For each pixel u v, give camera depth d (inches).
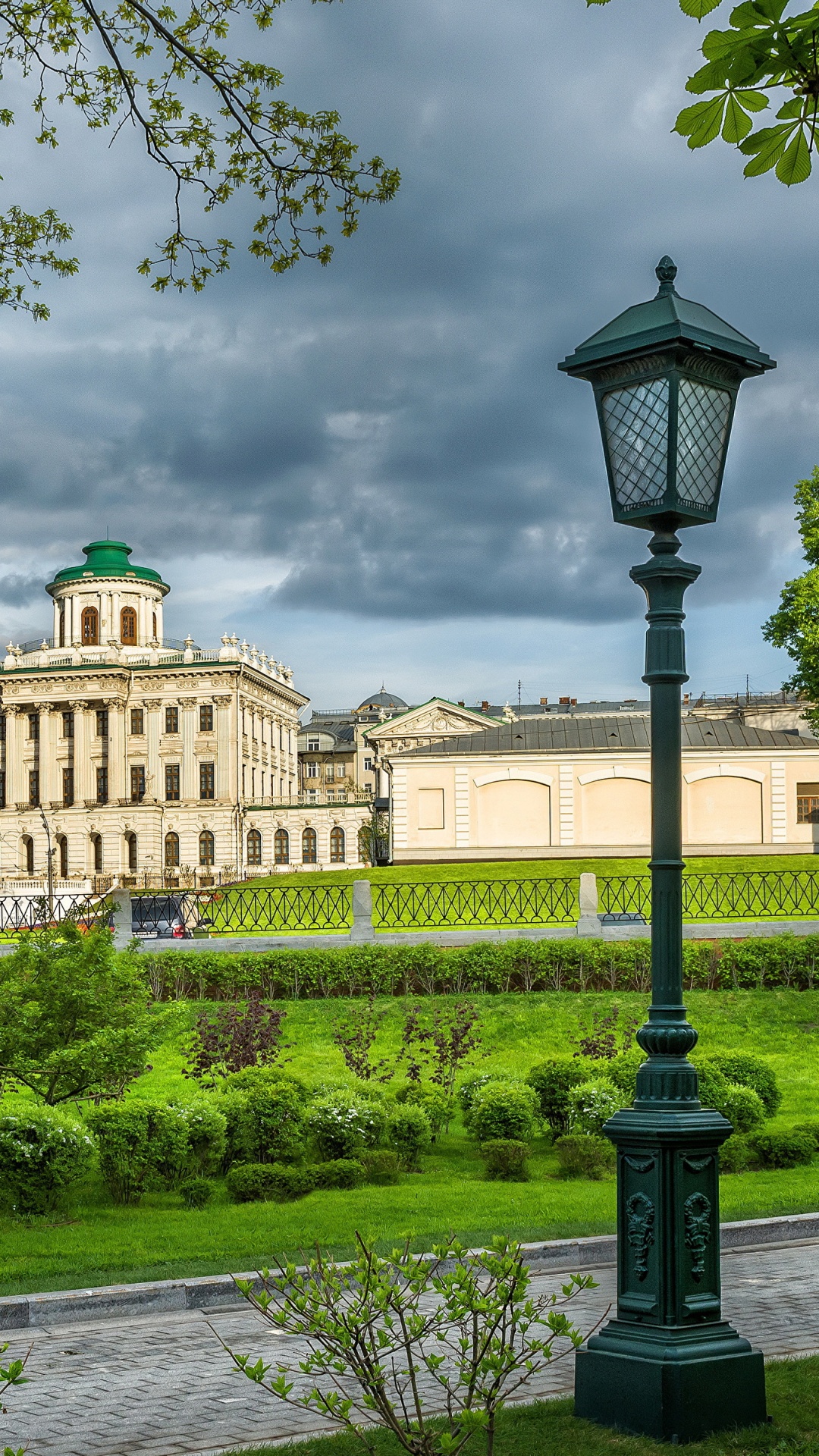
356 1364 190.7
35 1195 488.1
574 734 2338.8
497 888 1664.6
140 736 3959.2
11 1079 584.7
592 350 277.0
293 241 446.9
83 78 430.6
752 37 205.3
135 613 4259.4
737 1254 442.3
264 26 414.9
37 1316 362.0
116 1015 561.6
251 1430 265.1
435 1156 607.8
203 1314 372.8
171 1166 523.2
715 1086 619.2
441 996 994.1
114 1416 276.7
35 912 1546.5
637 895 1503.4
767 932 1067.9
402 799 2249.0
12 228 465.4
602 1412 246.2
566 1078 639.1
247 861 3956.7
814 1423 242.7
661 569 273.0
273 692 4357.8
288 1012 954.1
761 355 282.8
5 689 3996.1
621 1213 253.1
